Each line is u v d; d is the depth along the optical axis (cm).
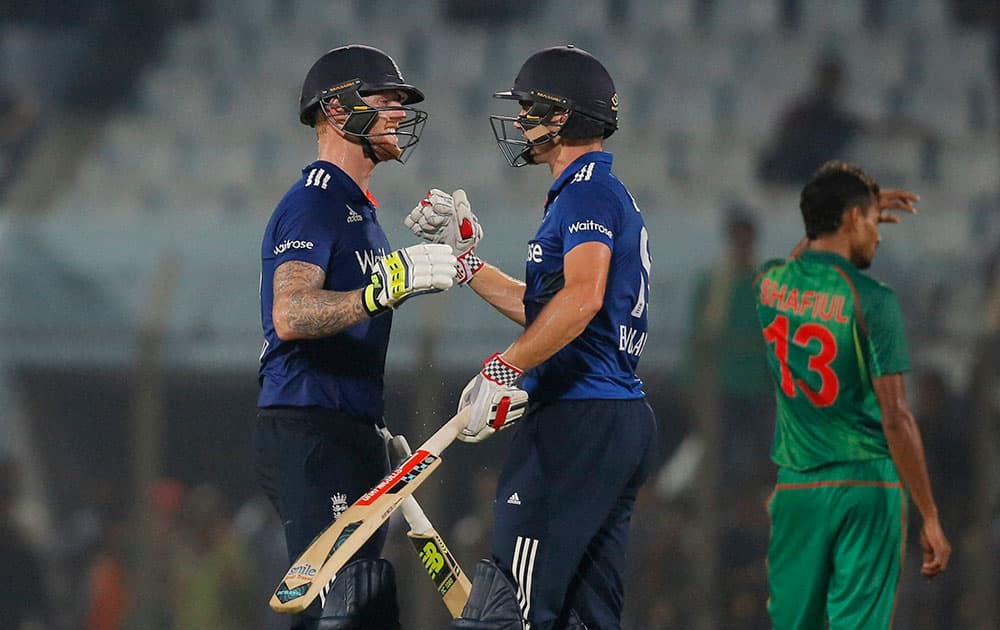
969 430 2641
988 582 2577
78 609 3228
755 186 4097
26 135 4694
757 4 4884
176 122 4756
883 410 1414
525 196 4178
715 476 2639
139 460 2994
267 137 4703
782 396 1495
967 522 2602
